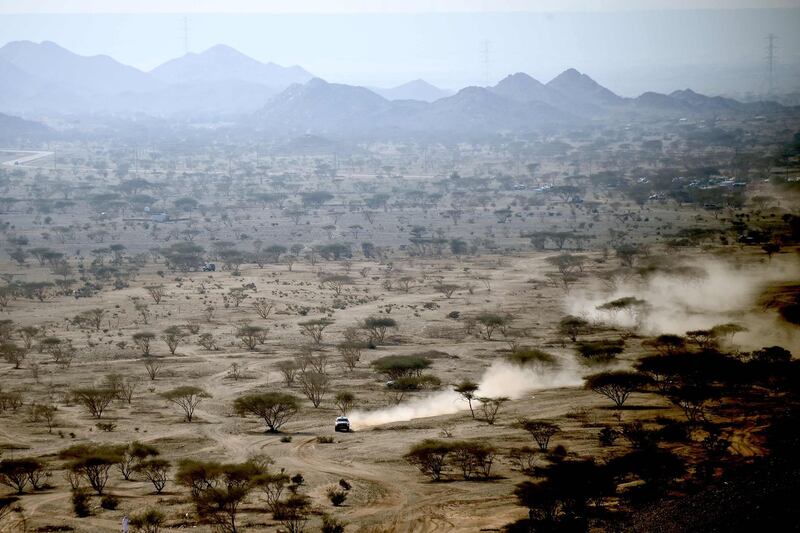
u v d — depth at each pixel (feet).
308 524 627.05
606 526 577.43
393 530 612.70
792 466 617.21
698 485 633.61
